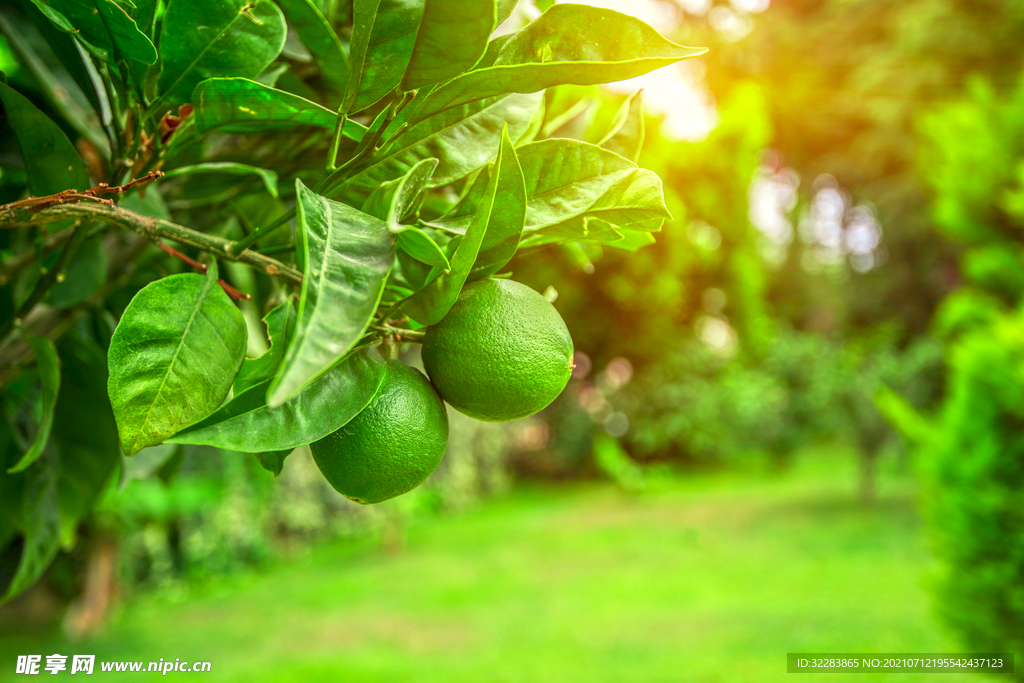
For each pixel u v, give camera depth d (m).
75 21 0.80
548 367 0.79
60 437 1.39
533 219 0.78
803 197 21.03
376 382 0.73
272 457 0.73
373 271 0.61
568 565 7.91
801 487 11.74
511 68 0.69
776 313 20.06
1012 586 2.96
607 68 0.68
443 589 7.21
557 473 14.82
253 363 0.72
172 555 7.78
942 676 4.39
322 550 9.37
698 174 7.21
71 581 6.16
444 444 0.80
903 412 3.72
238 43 0.86
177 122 0.98
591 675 4.86
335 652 5.56
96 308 1.34
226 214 1.40
